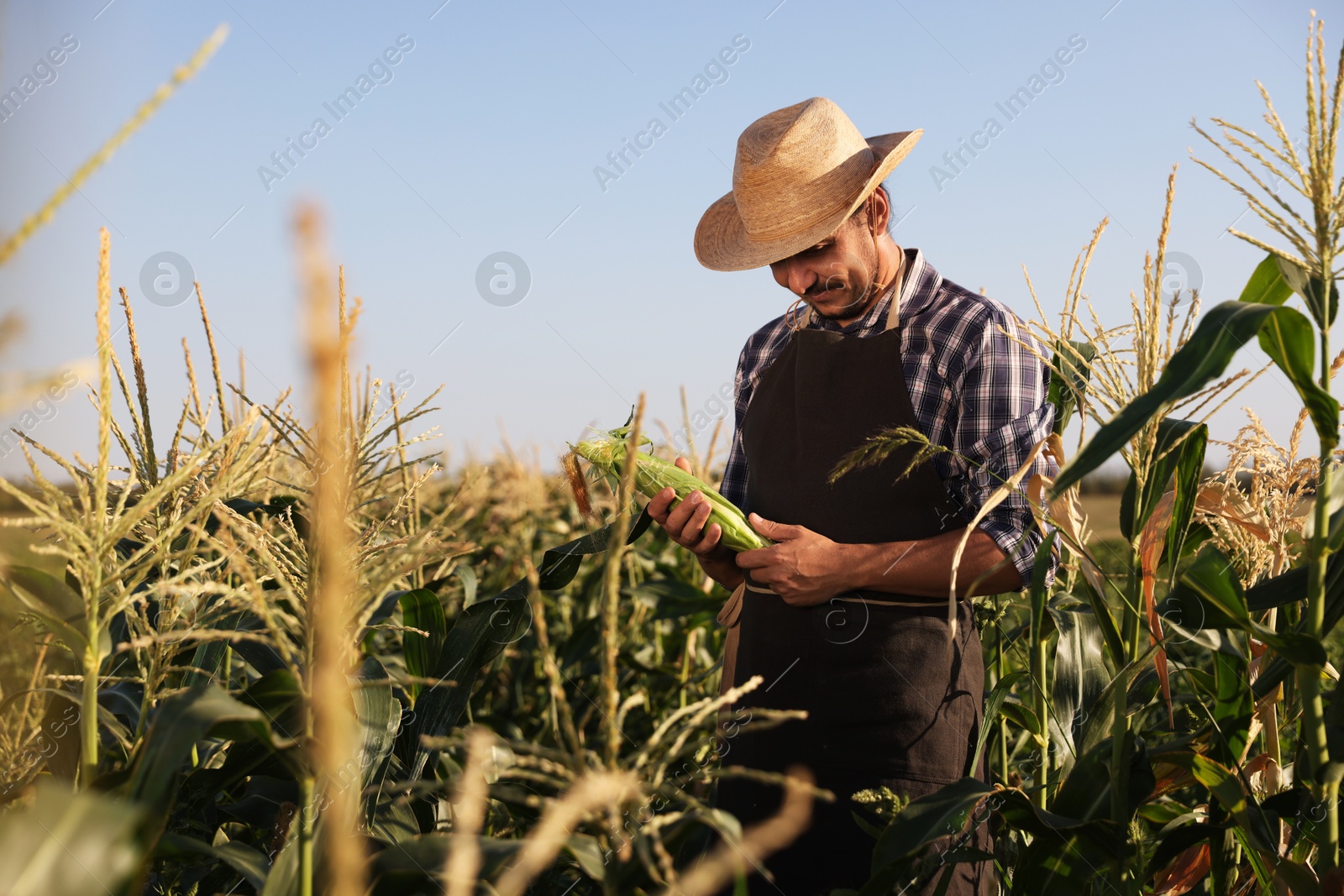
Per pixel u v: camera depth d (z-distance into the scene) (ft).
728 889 7.59
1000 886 8.10
